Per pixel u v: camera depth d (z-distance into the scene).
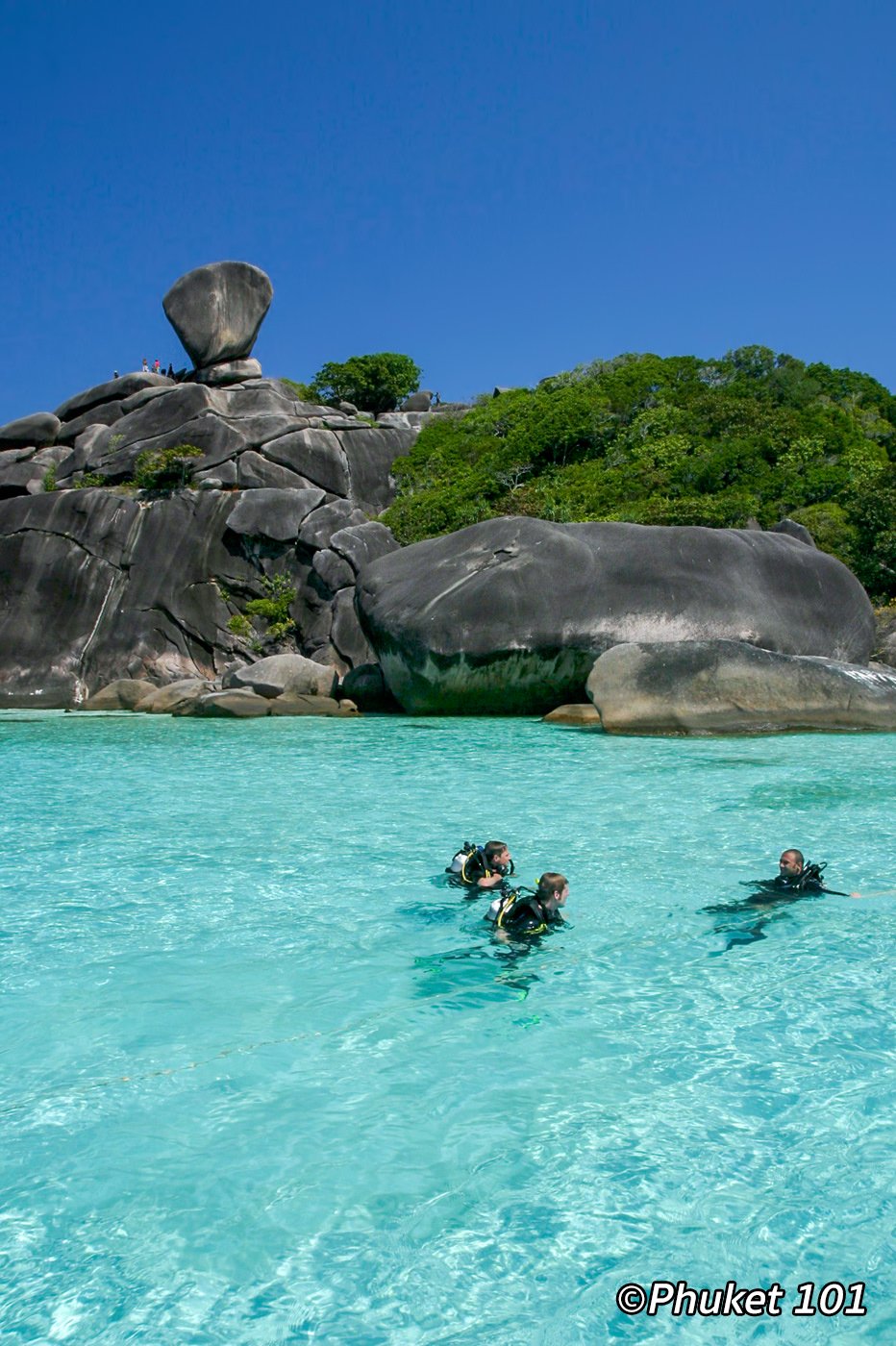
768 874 8.99
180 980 6.56
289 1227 3.91
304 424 46.41
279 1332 3.35
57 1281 3.61
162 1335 3.34
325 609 37.31
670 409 52.06
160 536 39.19
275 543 38.66
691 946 7.14
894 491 38.03
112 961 6.91
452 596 25.89
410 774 15.34
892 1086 4.98
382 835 10.88
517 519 27.83
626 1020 5.83
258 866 9.54
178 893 8.62
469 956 6.98
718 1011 5.95
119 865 9.62
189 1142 4.52
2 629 38.16
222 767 16.62
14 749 19.98
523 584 25.30
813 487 43.94
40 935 7.51
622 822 11.25
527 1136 4.53
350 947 7.19
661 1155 4.37
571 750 17.83
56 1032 5.74
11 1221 3.95
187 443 43.00
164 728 24.91
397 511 44.16
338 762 16.98
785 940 7.26
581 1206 4.02
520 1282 3.60
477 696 25.70
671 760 16.25
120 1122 4.70
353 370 59.34
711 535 26.56
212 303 47.34
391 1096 4.93
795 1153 4.38
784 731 19.86
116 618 38.38
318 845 10.41
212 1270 3.67
